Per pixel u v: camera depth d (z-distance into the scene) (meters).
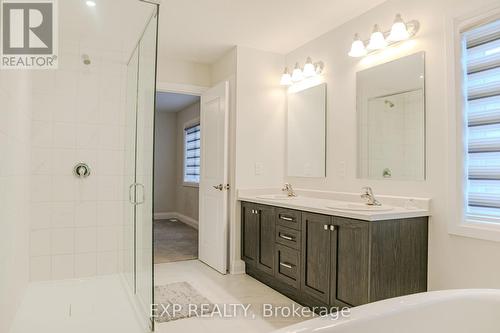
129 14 2.75
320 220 2.47
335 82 3.19
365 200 2.75
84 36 3.20
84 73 3.21
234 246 3.64
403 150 2.52
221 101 3.73
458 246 2.12
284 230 2.90
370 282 2.07
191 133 6.90
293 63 3.79
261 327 2.33
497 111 1.99
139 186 2.87
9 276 2.17
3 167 1.94
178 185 7.51
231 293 2.99
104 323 2.36
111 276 3.30
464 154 2.13
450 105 2.19
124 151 3.35
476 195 2.08
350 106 3.02
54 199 3.11
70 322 2.37
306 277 2.61
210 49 3.77
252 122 3.74
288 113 3.86
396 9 2.59
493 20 2.00
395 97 2.59
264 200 3.19
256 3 2.73
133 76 3.17
